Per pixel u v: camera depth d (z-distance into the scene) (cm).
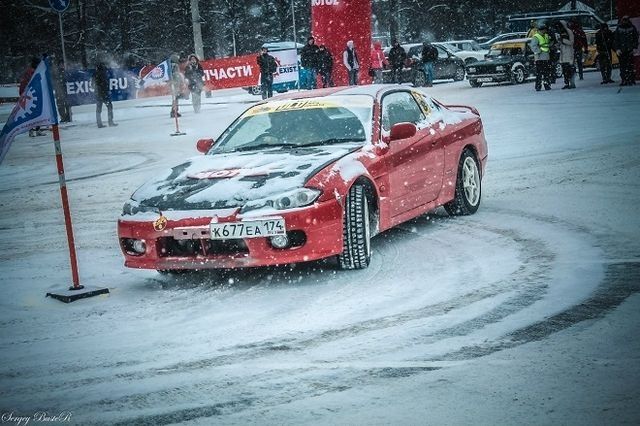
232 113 2527
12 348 489
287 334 476
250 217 578
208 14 5881
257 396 378
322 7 2789
